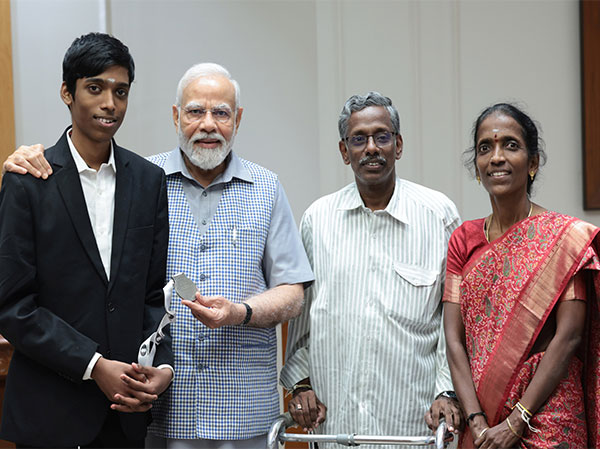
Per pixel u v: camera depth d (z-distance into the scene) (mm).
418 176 4184
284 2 4219
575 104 4207
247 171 2566
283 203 2566
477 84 4180
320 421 2518
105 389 2100
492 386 2205
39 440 2123
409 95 4184
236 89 2496
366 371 2506
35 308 2111
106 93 2143
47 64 3852
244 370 2416
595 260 2160
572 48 4203
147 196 2275
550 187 4211
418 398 2504
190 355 2375
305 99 4242
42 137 3846
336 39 4199
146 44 4082
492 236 2338
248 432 2396
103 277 2168
